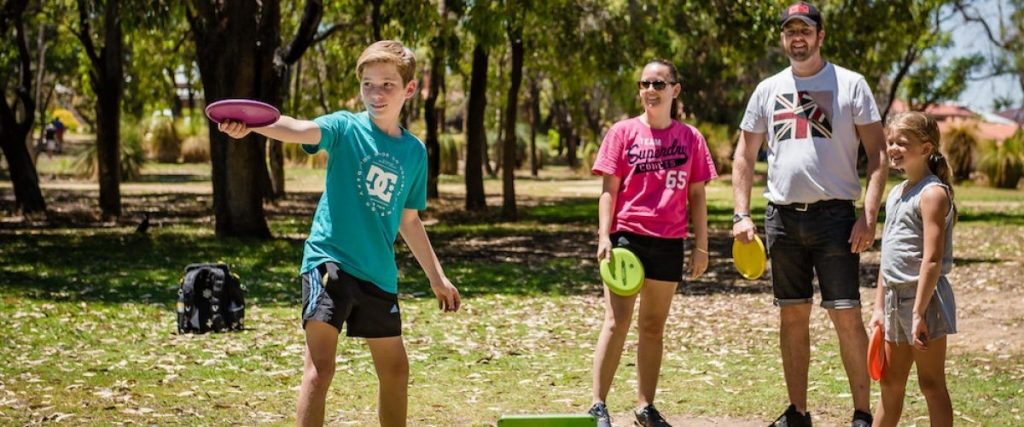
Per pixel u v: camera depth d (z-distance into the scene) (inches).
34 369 321.4
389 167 201.2
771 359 358.0
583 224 1065.5
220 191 816.3
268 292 524.1
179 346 367.2
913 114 216.8
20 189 1002.1
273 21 770.2
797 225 254.1
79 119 3378.4
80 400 281.0
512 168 1101.1
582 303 508.7
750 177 264.4
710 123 1921.8
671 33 1095.0
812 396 296.0
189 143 2230.6
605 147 260.1
